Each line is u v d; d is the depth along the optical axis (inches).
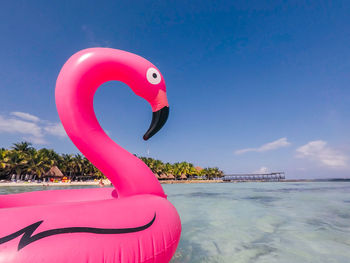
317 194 470.3
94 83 84.6
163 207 80.2
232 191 611.2
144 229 65.6
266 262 100.4
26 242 49.0
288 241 131.9
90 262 51.6
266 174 2738.7
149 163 2162.9
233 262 100.3
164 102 96.6
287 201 340.8
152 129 97.1
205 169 3034.0
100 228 57.7
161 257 66.9
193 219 200.2
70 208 60.2
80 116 80.4
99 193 107.8
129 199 74.5
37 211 56.8
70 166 1690.5
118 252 56.5
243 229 162.1
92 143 81.5
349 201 336.8
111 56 86.7
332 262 100.4
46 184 1188.5
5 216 53.2
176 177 2632.9
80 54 84.7
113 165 83.7
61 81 81.4
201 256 107.8
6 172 1307.8
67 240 52.1
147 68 93.3
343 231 154.8
